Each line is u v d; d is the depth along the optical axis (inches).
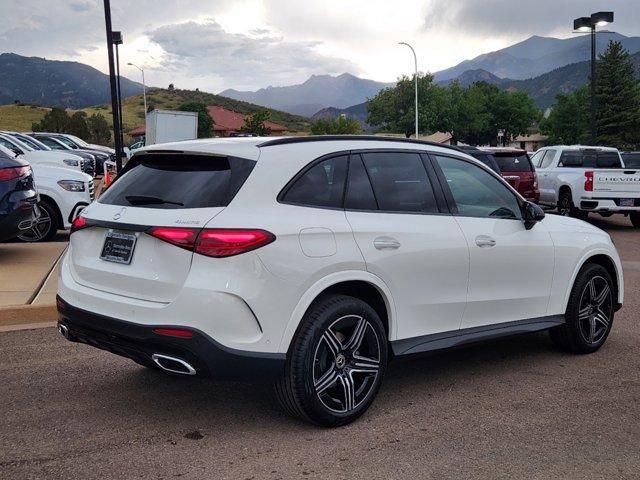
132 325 153.8
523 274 213.3
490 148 617.9
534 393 196.2
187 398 187.8
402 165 190.4
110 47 687.7
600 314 241.3
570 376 212.8
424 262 183.2
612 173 636.1
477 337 198.5
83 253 174.9
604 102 2925.7
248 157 161.5
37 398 186.4
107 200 174.9
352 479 140.7
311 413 161.6
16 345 236.5
